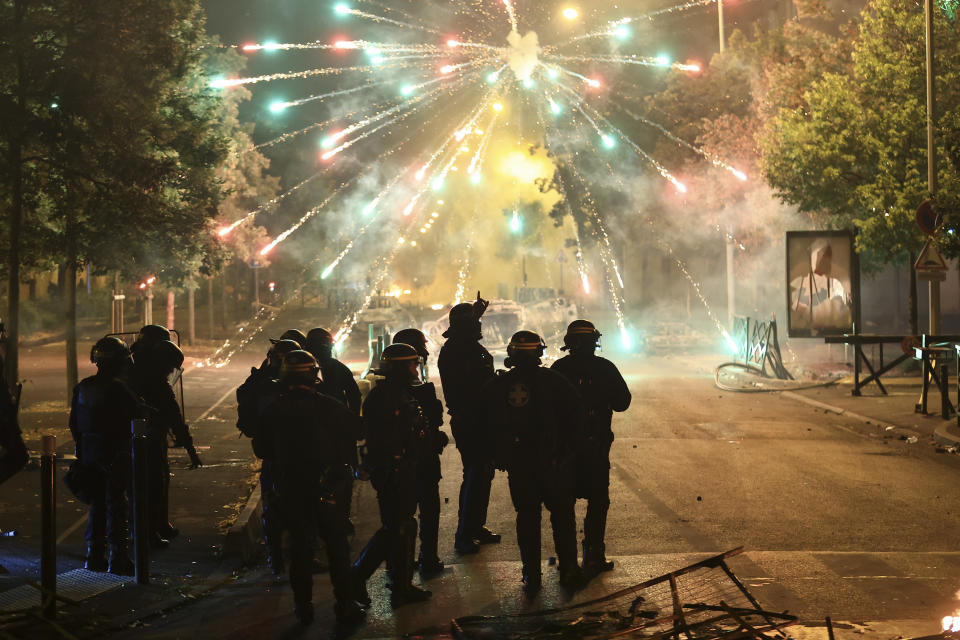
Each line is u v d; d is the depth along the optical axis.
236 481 12.33
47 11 16.25
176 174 19.28
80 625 6.89
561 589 7.71
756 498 11.52
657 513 10.73
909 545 9.27
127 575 8.37
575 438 7.70
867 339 22.02
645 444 15.76
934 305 19.58
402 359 7.55
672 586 6.55
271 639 6.73
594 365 8.16
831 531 9.85
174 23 17.95
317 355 8.98
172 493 11.66
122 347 8.50
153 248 20.22
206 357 35.12
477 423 7.82
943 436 15.71
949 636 5.94
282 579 8.38
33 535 9.75
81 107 16.16
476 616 6.89
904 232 22.72
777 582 7.77
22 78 16.20
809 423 18.23
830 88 24.00
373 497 12.38
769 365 28.28
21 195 16.77
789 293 24.75
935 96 21.25
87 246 19.28
